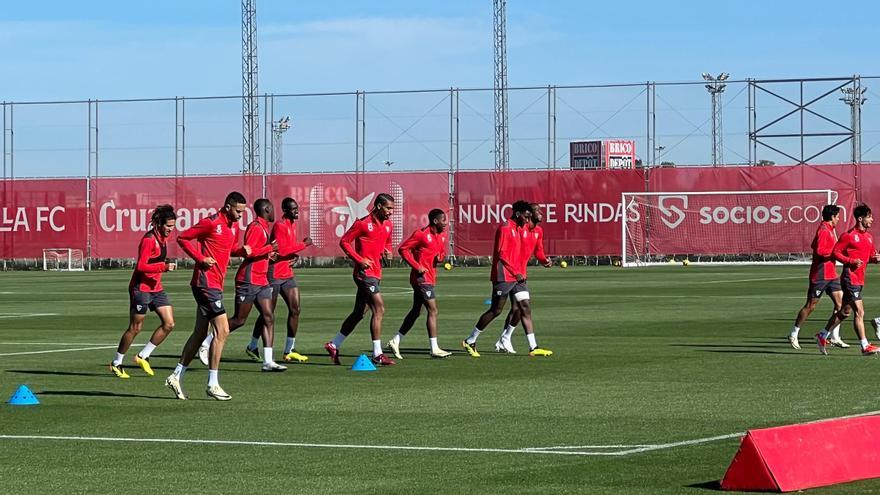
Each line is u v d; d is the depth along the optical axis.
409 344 35.28
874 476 15.47
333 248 106.75
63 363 30.89
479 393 24.47
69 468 16.88
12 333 40.03
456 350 33.53
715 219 102.06
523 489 15.27
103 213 108.31
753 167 101.94
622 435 19.23
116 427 20.45
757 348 33.06
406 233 106.06
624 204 101.94
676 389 24.72
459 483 15.68
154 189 108.31
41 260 109.00
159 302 28.11
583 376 27.16
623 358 30.89
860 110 100.62
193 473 16.47
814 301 32.06
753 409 21.89
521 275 31.78
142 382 26.91
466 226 105.44
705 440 18.67
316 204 106.94
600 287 66.12
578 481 15.71
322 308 51.31
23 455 17.88
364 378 27.34
